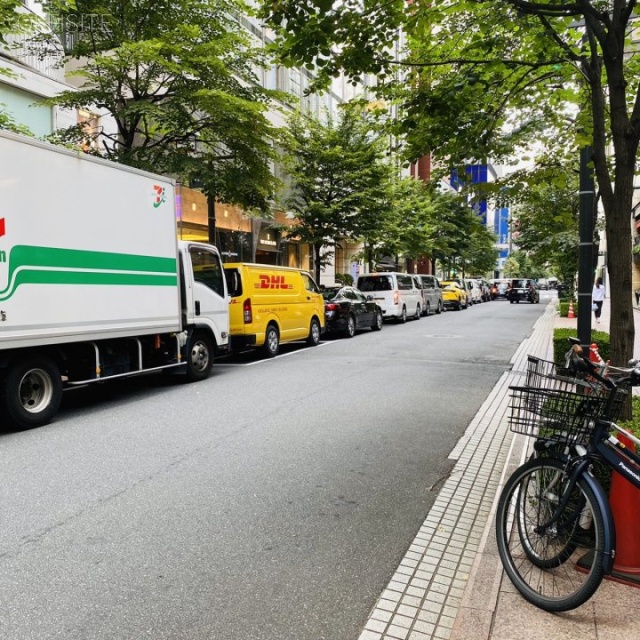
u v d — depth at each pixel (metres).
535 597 2.93
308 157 19.62
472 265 50.34
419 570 3.52
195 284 9.99
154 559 3.62
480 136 6.53
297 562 3.61
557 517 3.00
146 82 10.87
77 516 4.25
